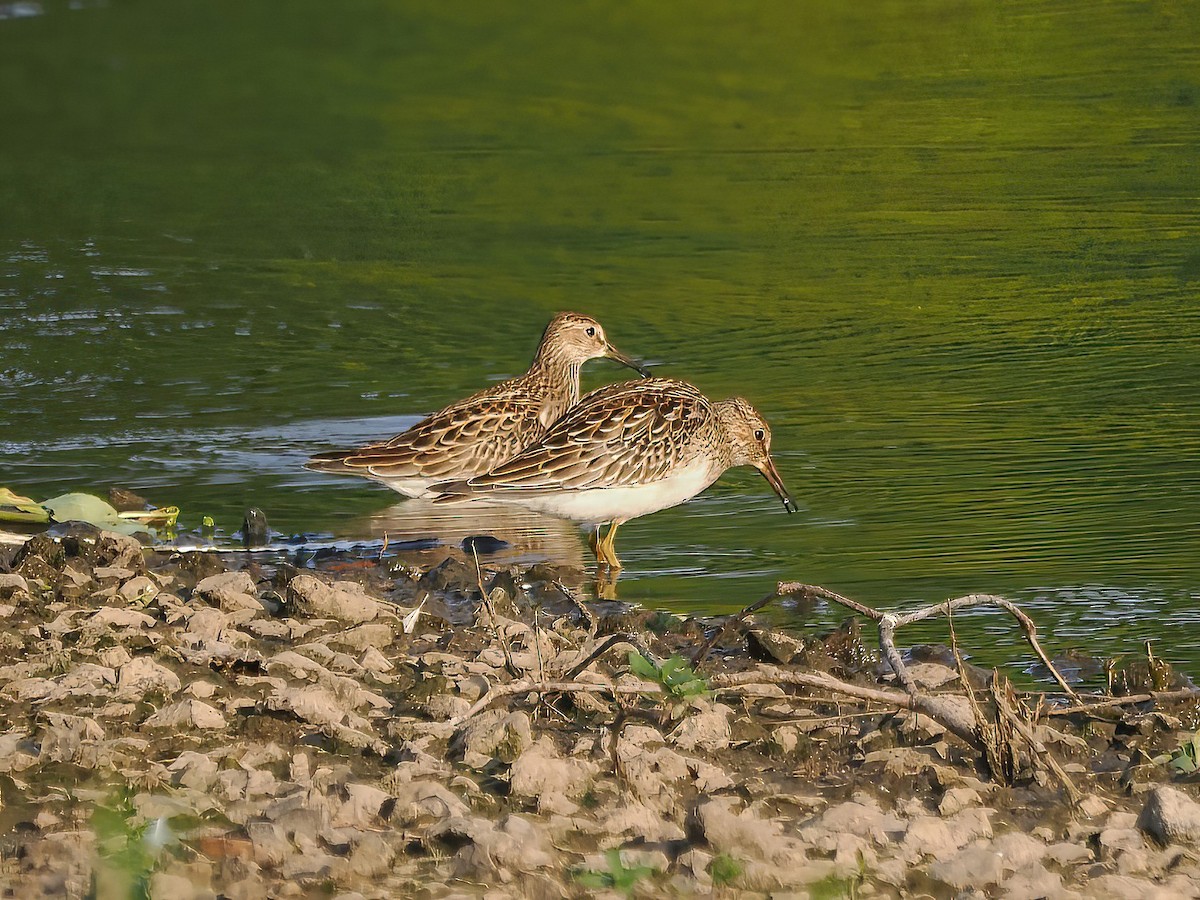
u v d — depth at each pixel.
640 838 7.80
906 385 17.39
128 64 38.44
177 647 10.32
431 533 13.81
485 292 22.34
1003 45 34.88
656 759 8.49
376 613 11.23
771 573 12.34
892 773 8.52
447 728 9.03
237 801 8.13
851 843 7.57
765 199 26.34
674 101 33.09
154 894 7.02
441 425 14.63
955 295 20.88
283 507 14.44
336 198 27.98
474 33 40.16
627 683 9.66
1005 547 12.61
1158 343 18.42
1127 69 32.19
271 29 41.56
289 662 9.88
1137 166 26.64
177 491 14.77
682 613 11.48
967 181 26.50
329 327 20.78
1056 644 10.71
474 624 11.11
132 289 22.78
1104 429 15.57
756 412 14.08
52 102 35.28
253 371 18.83
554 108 33.25
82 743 8.59
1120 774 8.55
